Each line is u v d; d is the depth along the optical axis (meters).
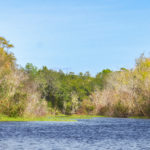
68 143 23.09
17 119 49.00
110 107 83.25
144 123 49.03
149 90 71.69
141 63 79.81
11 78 52.28
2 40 83.31
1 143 22.52
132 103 74.38
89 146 21.55
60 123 46.34
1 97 49.84
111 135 29.56
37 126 38.97
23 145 21.62
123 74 83.38
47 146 21.30
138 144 22.83
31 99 52.53
